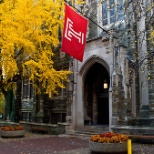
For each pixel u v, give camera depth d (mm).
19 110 27688
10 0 16531
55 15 18578
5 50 15586
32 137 17688
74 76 19484
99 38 18109
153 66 16328
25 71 17672
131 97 17031
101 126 19281
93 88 22172
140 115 16969
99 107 22062
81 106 19250
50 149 12672
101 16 20844
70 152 11766
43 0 17688
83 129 18062
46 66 18078
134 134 13859
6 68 16281
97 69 21469
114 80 16094
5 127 17844
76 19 11367
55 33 19000
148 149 11812
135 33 17203
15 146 13758
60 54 23234
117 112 15633
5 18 15734
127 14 16422
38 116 23844
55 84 19359
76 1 19484
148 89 16906
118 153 11078
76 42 11320
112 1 20156
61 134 18578
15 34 15523
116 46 16688
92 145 11367
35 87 20906
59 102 22688
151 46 16281
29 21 16359
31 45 16500
